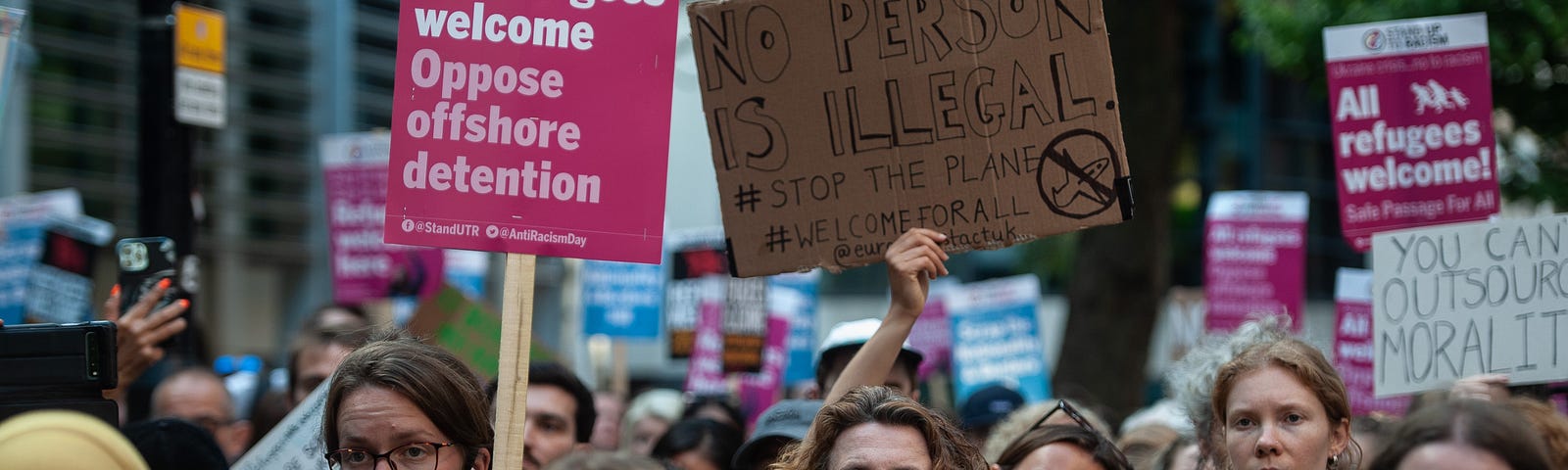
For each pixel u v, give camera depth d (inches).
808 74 172.9
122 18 846.5
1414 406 180.1
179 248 261.6
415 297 372.5
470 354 223.1
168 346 254.1
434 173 154.7
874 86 171.9
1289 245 390.3
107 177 840.3
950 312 426.3
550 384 198.8
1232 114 1167.0
